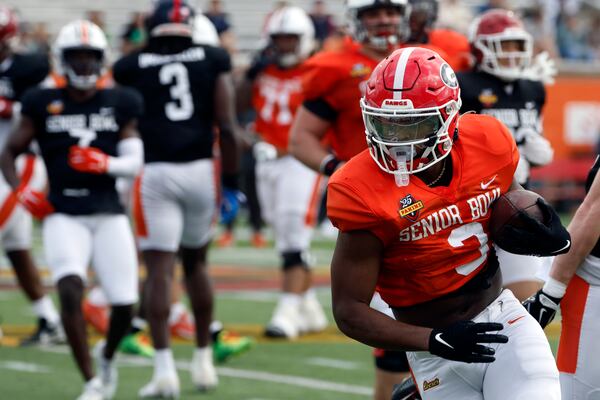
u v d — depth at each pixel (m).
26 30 59.78
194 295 24.09
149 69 24.00
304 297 31.09
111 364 23.17
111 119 23.06
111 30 71.19
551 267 14.95
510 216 13.59
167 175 23.45
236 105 32.06
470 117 14.18
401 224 13.23
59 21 71.31
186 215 23.94
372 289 13.54
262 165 31.45
